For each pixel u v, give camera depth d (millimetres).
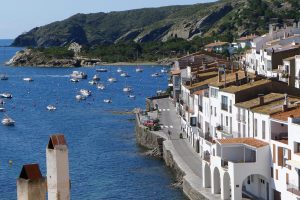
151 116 172500
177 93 178125
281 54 144500
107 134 170250
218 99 102312
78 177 115875
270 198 81438
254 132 86000
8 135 174375
